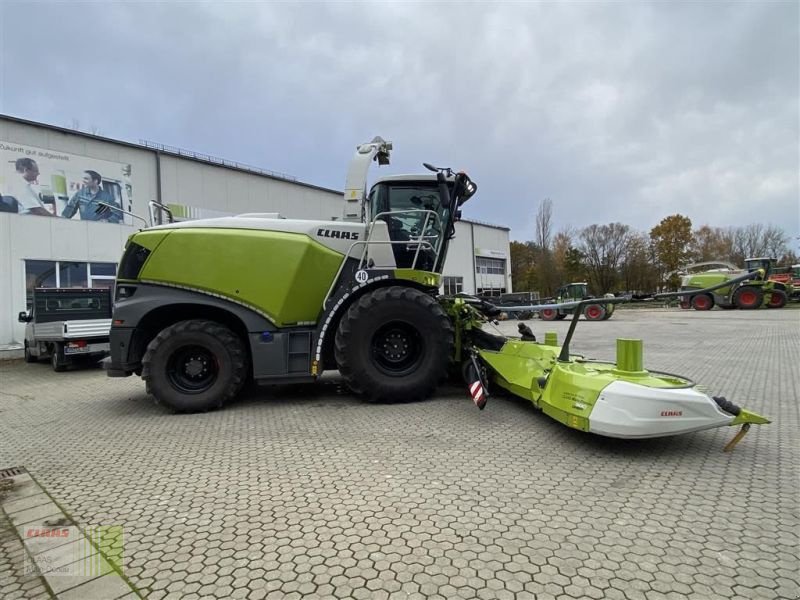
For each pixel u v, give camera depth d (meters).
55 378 8.43
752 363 7.19
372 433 3.96
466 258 36.38
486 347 5.33
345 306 5.14
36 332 10.36
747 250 63.34
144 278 5.00
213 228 5.06
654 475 2.96
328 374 7.11
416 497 2.69
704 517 2.40
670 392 3.21
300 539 2.25
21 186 12.45
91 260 13.69
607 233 54.84
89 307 11.15
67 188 13.27
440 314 4.97
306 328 5.11
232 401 5.39
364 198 6.12
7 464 3.47
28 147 12.56
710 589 1.82
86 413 5.14
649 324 16.66
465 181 5.75
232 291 4.95
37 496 2.86
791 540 2.17
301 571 1.99
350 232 5.25
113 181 14.20
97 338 9.58
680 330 13.58
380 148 6.62
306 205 19.92
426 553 2.10
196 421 4.57
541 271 50.56
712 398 3.46
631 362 3.55
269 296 4.97
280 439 3.87
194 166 16.23
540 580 1.89
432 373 4.95
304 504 2.63
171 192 15.60
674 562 2.00
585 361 4.28
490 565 2.00
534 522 2.37
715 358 7.77
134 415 4.95
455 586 1.86
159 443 3.88
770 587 1.82
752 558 2.02
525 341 5.01
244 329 5.29
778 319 16.69
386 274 5.09
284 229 5.09
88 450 3.75
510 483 2.86
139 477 3.13
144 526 2.44
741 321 16.39
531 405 4.80
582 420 3.38
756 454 3.33
